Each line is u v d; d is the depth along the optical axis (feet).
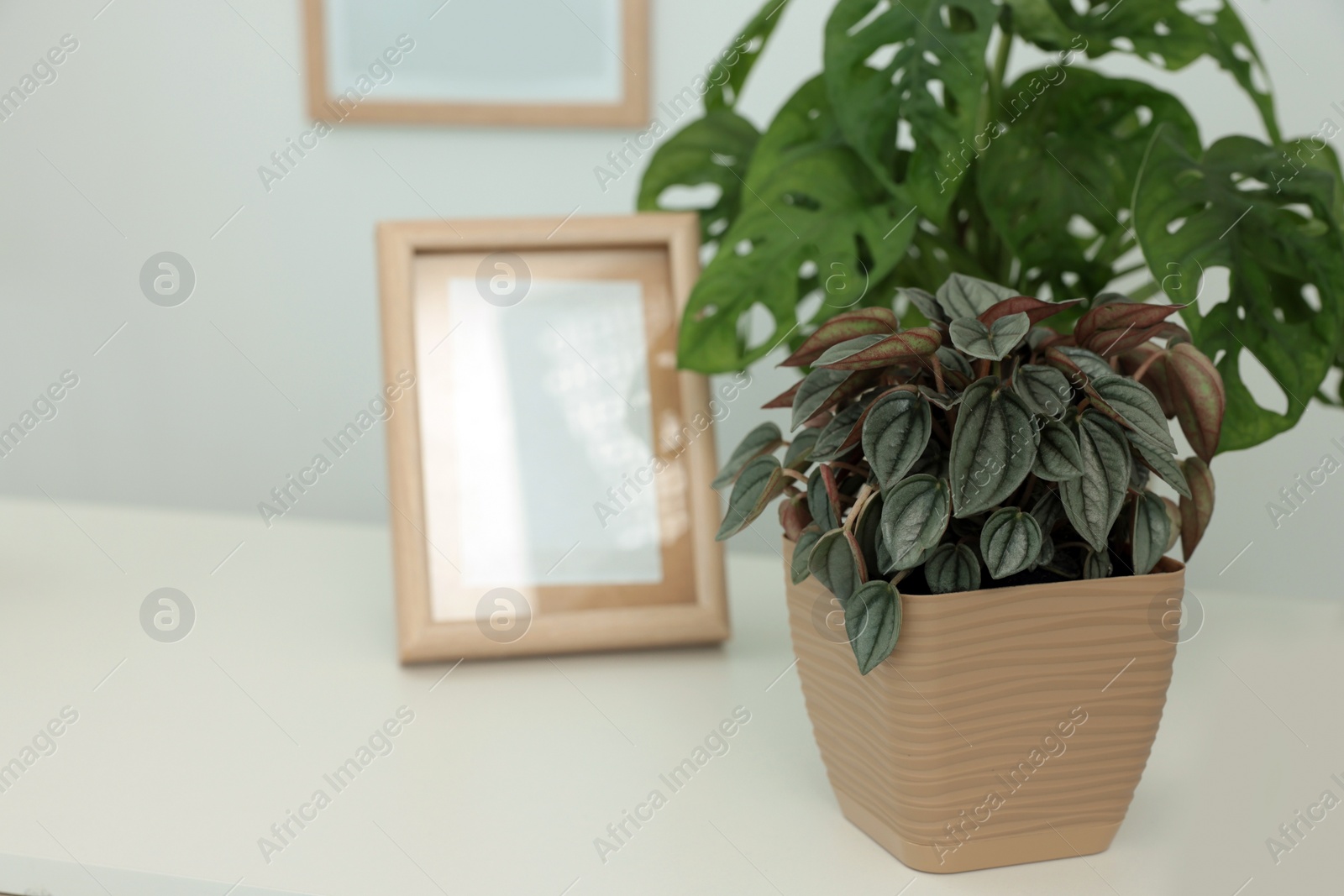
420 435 3.33
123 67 5.14
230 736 2.73
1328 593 4.11
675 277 3.43
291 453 5.36
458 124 4.96
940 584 1.95
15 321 5.40
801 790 2.47
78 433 5.47
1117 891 2.02
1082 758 2.04
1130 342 2.04
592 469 3.37
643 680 3.14
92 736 2.73
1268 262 2.78
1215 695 2.98
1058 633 1.95
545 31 4.85
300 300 5.23
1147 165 2.81
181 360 5.36
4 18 5.15
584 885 2.05
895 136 3.05
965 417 1.84
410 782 2.50
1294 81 4.06
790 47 4.69
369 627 3.59
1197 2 3.95
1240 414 2.78
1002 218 3.25
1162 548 1.98
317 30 4.92
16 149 5.25
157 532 4.73
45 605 3.74
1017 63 4.35
